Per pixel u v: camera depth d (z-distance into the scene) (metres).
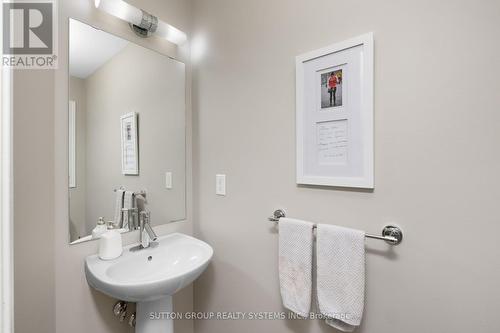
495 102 0.72
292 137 1.12
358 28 0.94
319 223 1.05
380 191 0.90
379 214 0.91
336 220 1.01
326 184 1.01
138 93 1.30
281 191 1.16
